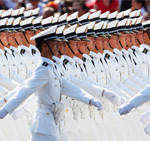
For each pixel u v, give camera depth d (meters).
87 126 26.05
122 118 27.39
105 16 28.73
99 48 26.97
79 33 25.38
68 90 21.70
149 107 28.22
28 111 23.23
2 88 24.28
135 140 27.84
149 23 28.95
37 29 25.88
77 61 25.42
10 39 25.55
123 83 27.83
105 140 26.86
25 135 25.86
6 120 25.78
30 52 25.92
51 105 20.92
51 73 20.83
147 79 28.84
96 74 26.34
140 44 29.08
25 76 25.69
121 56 27.91
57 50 21.41
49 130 20.72
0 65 25.05
